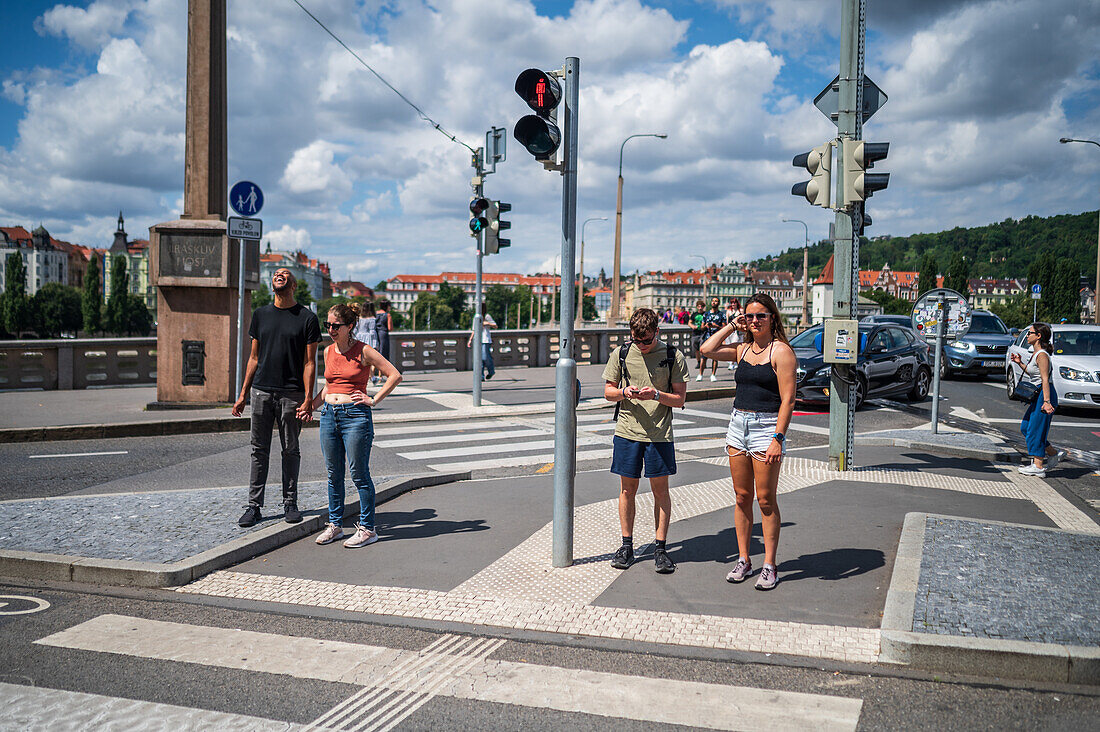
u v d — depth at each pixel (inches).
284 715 132.2
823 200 327.6
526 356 925.2
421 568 212.1
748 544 198.1
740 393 194.5
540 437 445.4
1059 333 603.8
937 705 135.7
